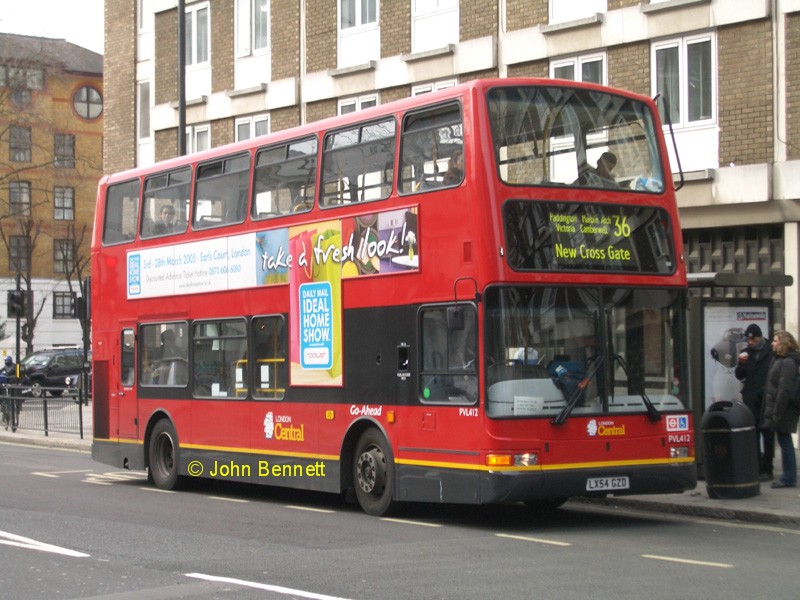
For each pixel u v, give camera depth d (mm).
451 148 12875
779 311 19828
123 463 19141
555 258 12609
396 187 13633
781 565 10203
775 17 19812
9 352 72500
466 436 12430
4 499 16203
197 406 17328
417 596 8898
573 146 13008
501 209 12406
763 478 15750
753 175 19875
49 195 74500
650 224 13289
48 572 10203
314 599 8797
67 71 74312
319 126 15156
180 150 24594
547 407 12359
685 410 13141
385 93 27047
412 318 13289
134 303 18984
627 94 13484
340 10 28203
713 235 20922
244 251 16391
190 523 13578
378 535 12406
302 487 15094
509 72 24172
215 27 31969
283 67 29750
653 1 21609
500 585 9320
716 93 20625
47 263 74688
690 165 20984
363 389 14047
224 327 16797
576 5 22969
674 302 13273
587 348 12656
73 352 50750
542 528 12914
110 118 36344
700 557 10688
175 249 17969
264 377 15914
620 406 12742
